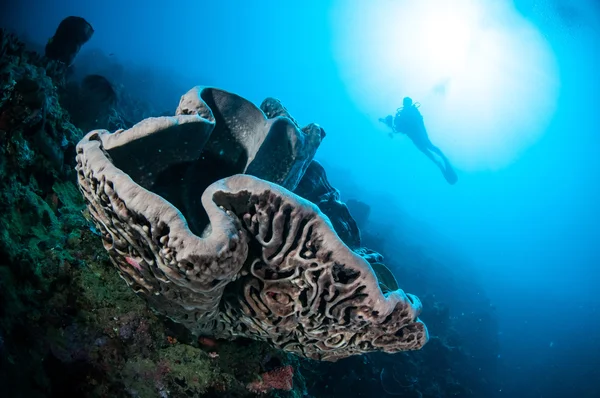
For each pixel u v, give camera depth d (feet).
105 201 5.49
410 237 90.99
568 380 66.90
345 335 6.64
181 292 5.77
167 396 7.71
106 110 18.31
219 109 9.58
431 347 31.63
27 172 8.58
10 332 6.08
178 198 8.21
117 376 7.35
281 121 9.50
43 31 75.87
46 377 6.66
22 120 8.07
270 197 5.58
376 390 21.18
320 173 15.57
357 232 15.43
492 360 45.91
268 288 6.22
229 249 5.23
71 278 7.38
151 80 74.38
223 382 8.53
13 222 7.32
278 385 9.42
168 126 6.71
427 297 47.98
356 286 5.81
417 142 82.28
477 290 62.75
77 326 7.14
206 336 8.16
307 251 5.80
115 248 6.04
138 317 7.66
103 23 150.61
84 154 5.89
